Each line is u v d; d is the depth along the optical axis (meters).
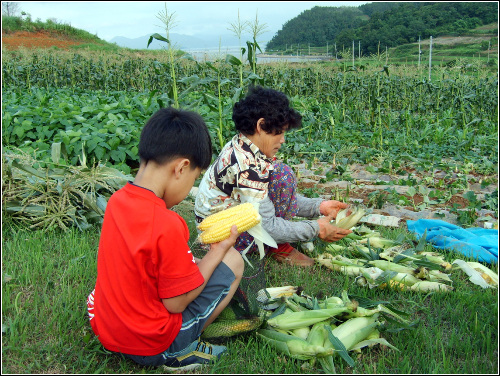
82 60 16.58
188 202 4.25
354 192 5.15
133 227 1.92
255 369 2.09
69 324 2.38
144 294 1.95
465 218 4.07
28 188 3.78
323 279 3.02
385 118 9.66
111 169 4.16
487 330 2.36
